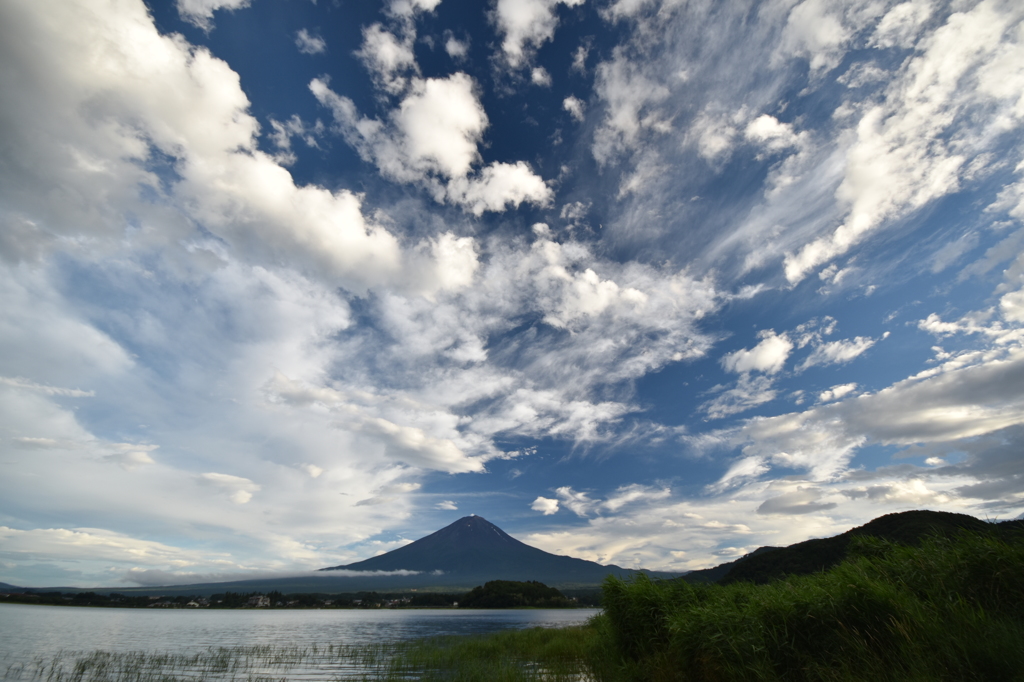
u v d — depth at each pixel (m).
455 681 15.36
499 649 24.23
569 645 21.69
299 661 25.25
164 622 81.88
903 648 6.75
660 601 12.78
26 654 29.08
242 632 55.75
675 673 10.05
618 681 12.12
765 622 8.62
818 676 7.34
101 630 54.81
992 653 5.98
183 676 20.45
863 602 7.70
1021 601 6.93
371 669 21.59
